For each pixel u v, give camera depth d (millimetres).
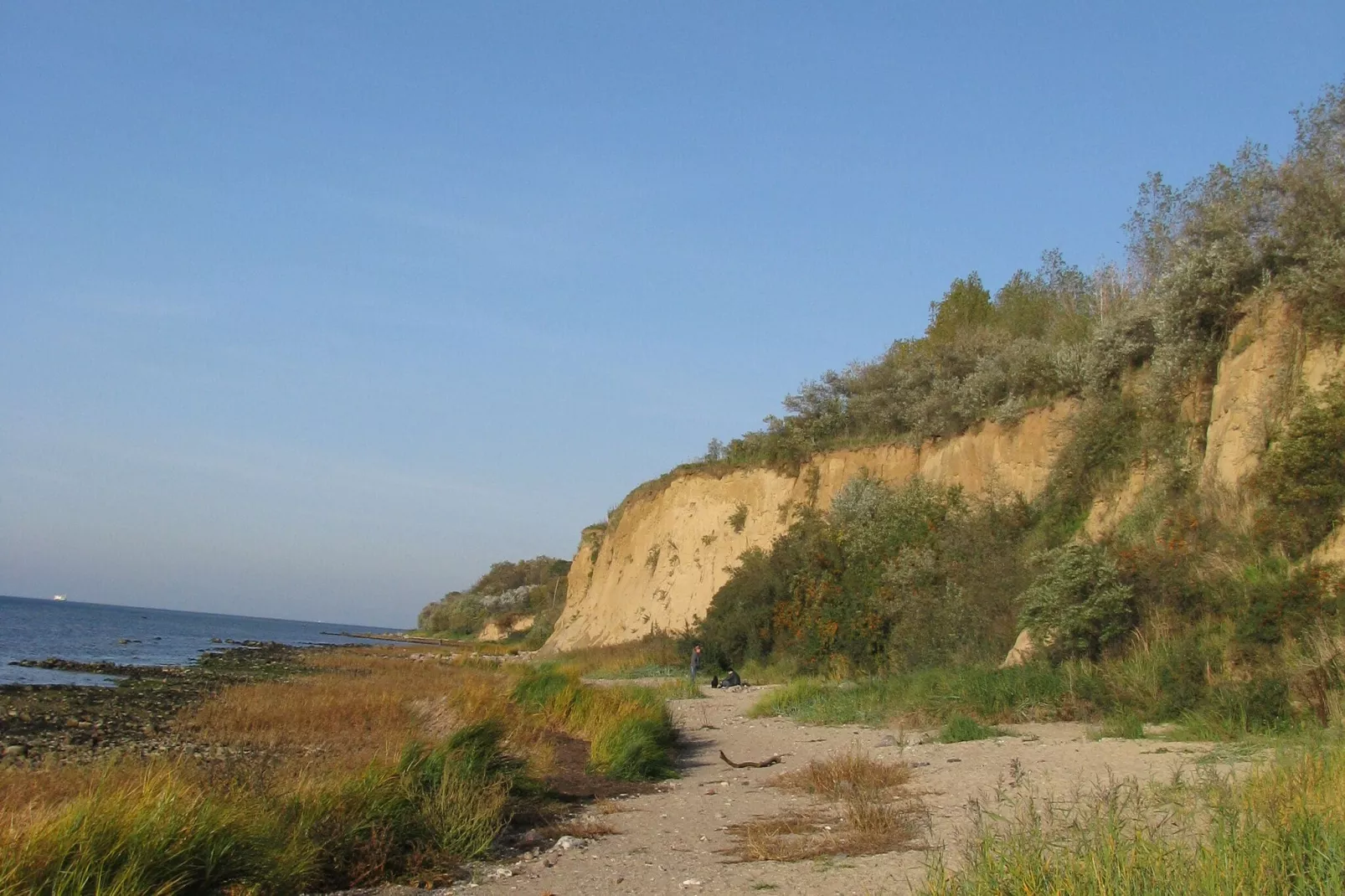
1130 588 17297
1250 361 19078
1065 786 10094
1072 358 27906
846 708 19578
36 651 50125
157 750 15438
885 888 7051
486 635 100312
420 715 18828
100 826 7086
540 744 16094
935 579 26766
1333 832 5863
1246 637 14656
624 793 12969
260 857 7766
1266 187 20828
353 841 8711
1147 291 26531
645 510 54594
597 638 52469
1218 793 7453
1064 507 24359
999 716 16031
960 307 44781
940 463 32906
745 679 31469
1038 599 18391
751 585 35031
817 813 10570
